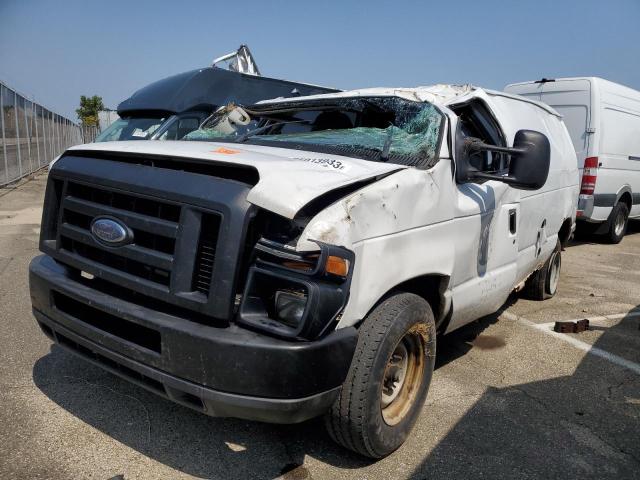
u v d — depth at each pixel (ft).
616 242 36.04
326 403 8.35
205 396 7.84
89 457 9.49
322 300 7.79
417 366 10.64
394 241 9.38
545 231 17.97
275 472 9.48
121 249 8.92
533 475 9.81
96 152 10.30
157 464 9.46
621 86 33.71
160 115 29.43
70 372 12.55
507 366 14.64
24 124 57.11
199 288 8.27
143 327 8.63
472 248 12.12
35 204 40.68
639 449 10.85
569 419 11.89
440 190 10.71
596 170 30.96
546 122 19.22
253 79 31.78
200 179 8.46
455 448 10.53
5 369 12.51
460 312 12.26
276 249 8.12
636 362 15.24
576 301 21.35
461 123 13.06
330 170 9.14
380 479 9.46
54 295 9.89
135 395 11.70
